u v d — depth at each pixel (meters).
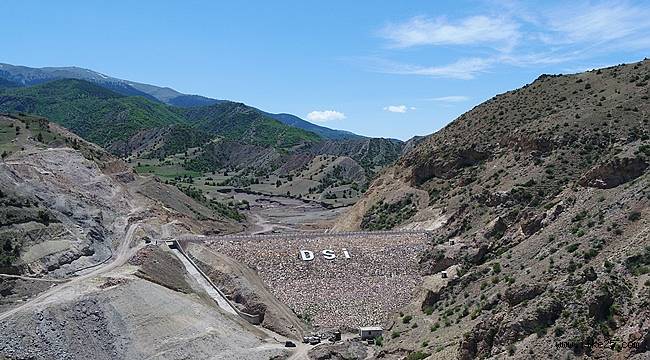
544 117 181.88
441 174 193.12
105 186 182.75
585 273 79.75
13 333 105.81
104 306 112.56
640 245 82.62
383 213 194.88
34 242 135.88
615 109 166.75
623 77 187.75
